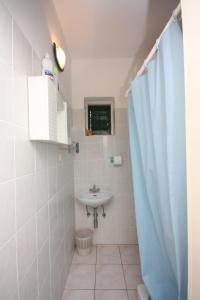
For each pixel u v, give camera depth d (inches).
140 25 73.1
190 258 27.5
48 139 39.4
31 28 42.9
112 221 98.7
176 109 36.8
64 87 79.7
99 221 98.7
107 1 61.3
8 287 30.3
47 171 52.1
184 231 37.5
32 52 42.9
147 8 64.7
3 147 29.6
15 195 33.4
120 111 98.2
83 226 98.7
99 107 105.1
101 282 70.7
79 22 70.7
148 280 55.9
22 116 36.6
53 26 61.7
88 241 89.4
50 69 50.0
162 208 43.6
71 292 66.0
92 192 95.0
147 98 51.1
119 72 97.9
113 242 98.7
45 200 50.0
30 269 39.3
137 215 60.8
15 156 33.6
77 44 85.2
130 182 97.8
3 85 29.9
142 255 58.1
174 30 36.3
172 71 36.7
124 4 62.7
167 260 49.4
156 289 53.4
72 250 86.7
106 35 79.0
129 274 75.0
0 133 28.8
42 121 39.1
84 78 97.8
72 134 97.2
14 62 33.9
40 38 49.1
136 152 64.3
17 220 33.9
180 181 37.4
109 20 70.1
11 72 32.6
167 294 52.0
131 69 97.7
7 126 30.9
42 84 39.1
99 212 98.6
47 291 49.6
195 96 26.3
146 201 61.4
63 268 67.7
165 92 37.6
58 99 52.9
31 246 40.1
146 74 51.6
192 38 26.5
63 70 75.0
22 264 35.6
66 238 74.6
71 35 78.5
